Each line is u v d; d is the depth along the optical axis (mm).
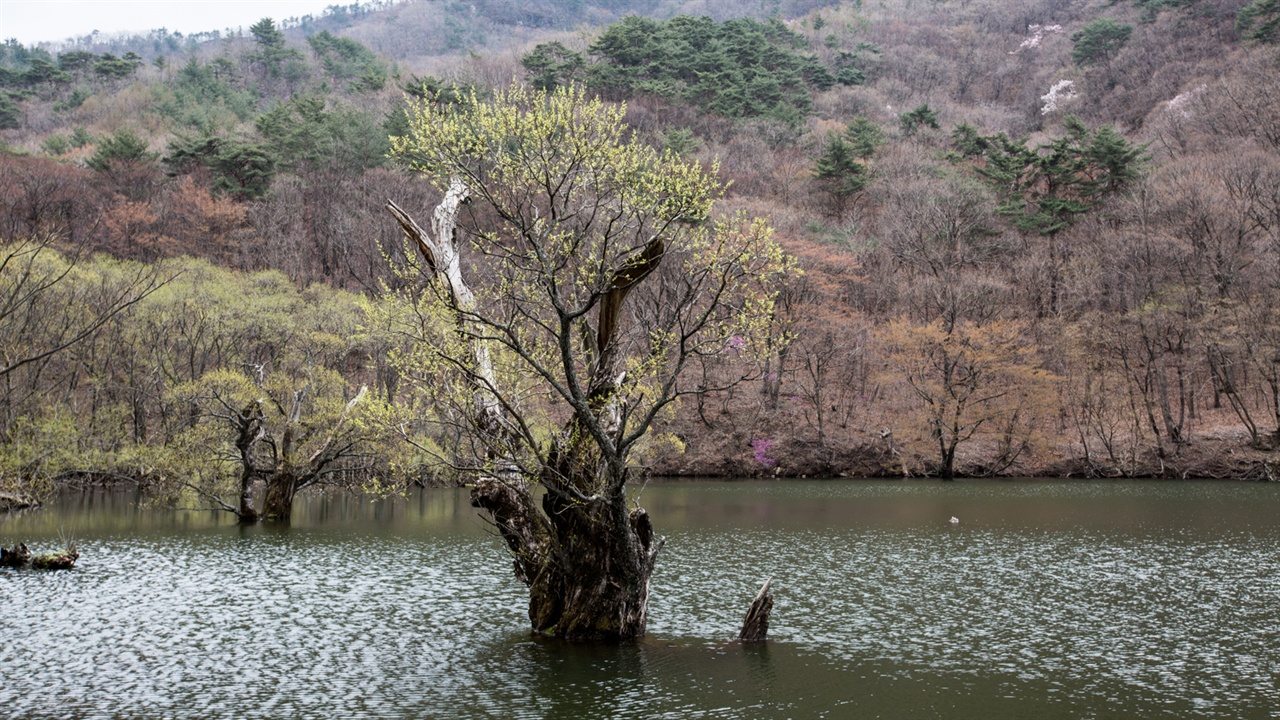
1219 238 75062
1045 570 30469
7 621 22859
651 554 20250
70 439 47219
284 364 54281
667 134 100750
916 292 81688
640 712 16109
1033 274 83812
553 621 20828
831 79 159500
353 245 82000
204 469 42969
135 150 93688
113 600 25359
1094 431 73875
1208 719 15930
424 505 51469
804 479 69688
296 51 174625
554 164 16781
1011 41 189875
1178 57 141375
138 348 55375
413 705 16500
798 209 99500
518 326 19266
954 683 17969
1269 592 26625
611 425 18656
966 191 93125
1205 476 66562
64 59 161250
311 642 20906
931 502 52438
